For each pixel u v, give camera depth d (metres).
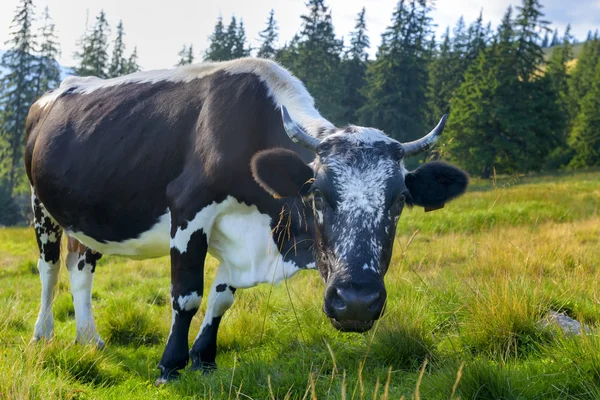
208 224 5.26
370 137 4.47
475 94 48.34
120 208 5.92
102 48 54.81
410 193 4.67
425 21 49.00
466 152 47.78
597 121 65.94
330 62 48.56
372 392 4.16
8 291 9.44
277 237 5.25
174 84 6.02
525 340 4.89
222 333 6.01
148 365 5.50
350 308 3.71
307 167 4.50
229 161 5.12
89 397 4.45
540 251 8.42
